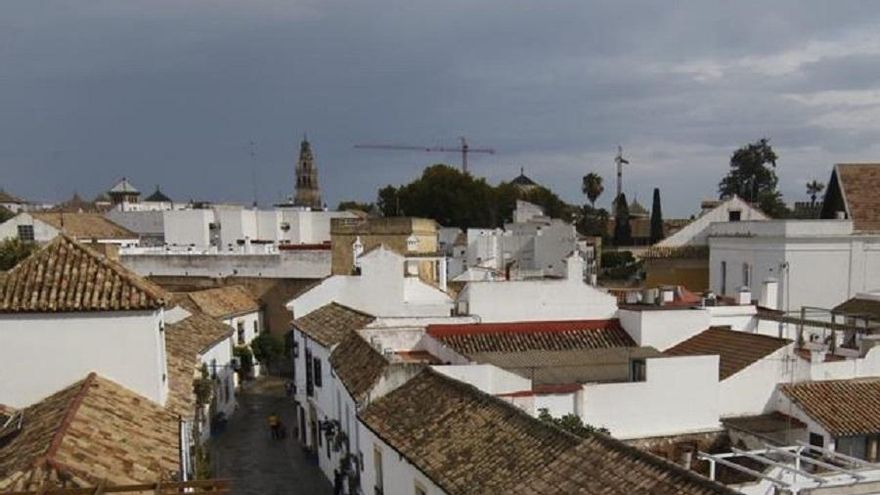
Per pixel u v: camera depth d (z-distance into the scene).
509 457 14.96
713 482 11.12
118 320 19.19
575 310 29.22
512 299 28.83
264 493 27.55
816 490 14.07
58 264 20.06
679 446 21.02
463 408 18.05
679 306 29.81
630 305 30.39
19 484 12.94
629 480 12.23
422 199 96.88
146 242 67.81
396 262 33.62
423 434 17.81
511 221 98.00
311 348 31.19
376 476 20.47
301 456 32.19
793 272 37.97
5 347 18.73
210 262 52.47
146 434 16.83
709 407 21.92
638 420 21.42
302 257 51.22
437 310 32.97
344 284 34.03
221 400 37.28
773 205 88.06
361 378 22.58
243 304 48.25
